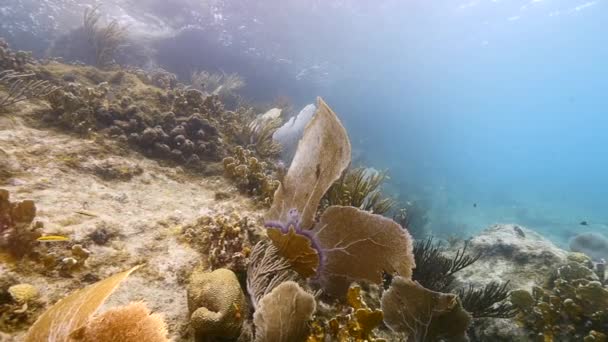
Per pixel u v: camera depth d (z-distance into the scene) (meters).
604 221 25.58
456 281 5.32
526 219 21.61
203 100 5.59
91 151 3.50
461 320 2.24
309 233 2.00
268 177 4.18
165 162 4.06
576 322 3.77
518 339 3.92
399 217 5.52
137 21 14.76
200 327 1.59
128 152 3.85
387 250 1.87
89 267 1.99
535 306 4.05
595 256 7.35
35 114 3.82
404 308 2.26
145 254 2.28
